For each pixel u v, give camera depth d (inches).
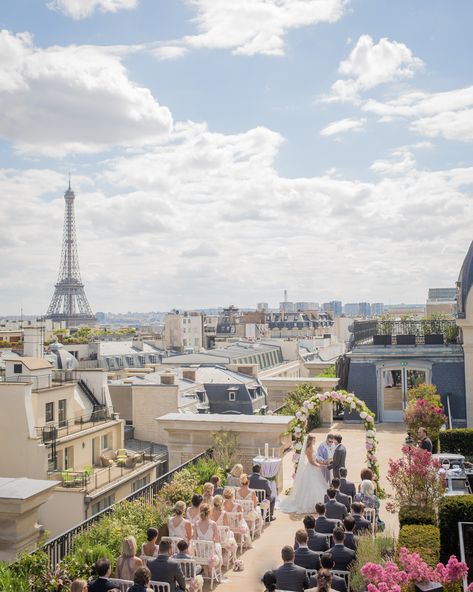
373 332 1337.4
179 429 861.2
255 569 554.3
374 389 1235.9
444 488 558.9
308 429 1140.5
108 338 5152.6
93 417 2235.5
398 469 574.9
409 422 921.5
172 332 5452.8
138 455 2132.1
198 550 530.3
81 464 2038.6
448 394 1197.7
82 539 522.6
